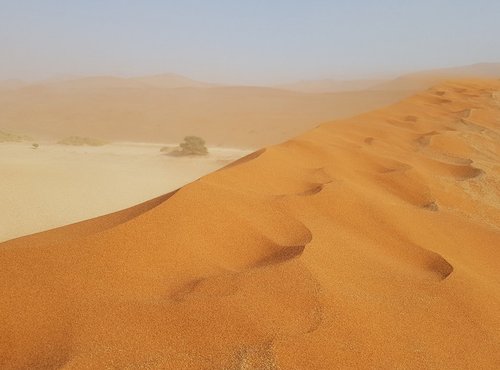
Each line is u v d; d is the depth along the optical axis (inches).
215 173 211.8
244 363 91.5
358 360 98.2
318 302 115.9
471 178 331.6
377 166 320.5
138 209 175.0
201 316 106.3
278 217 175.9
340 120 546.0
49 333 99.9
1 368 90.6
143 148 1216.8
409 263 165.8
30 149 1094.4
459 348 113.2
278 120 1763.0
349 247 161.5
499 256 196.9
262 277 126.9
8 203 546.3
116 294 115.3
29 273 120.3
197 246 144.2
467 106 766.5
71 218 501.7
